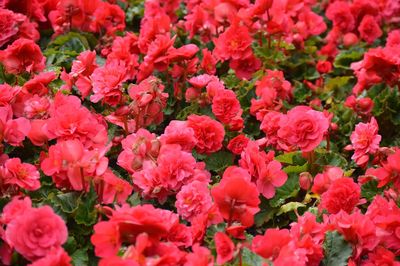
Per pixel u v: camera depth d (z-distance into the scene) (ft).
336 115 14.25
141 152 10.39
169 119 13.53
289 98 14.83
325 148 12.99
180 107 13.47
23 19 14.25
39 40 16.06
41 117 11.12
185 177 10.35
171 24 15.74
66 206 9.77
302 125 11.10
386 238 9.73
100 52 15.43
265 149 12.63
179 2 17.02
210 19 15.52
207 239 9.72
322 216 10.63
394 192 10.79
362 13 17.62
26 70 12.96
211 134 11.44
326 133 12.21
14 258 8.76
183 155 10.39
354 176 12.82
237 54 14.06
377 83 14.40
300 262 8.61
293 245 8.68
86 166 9.43
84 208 9.67
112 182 9.67
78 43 15.31
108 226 8.24
